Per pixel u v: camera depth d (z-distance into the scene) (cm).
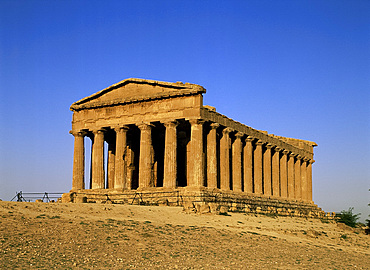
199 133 6850
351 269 4094
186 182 8012
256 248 4444
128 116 7381
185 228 4794
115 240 3956
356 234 6819
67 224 4206
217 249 4172
